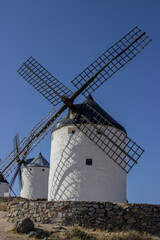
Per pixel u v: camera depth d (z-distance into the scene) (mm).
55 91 19891
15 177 23484
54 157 19531
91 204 14094
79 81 19594
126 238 11766
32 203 14789
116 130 19109
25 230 11523
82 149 18703
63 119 20031
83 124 18938
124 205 14094
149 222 13773
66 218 13938
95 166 18406
